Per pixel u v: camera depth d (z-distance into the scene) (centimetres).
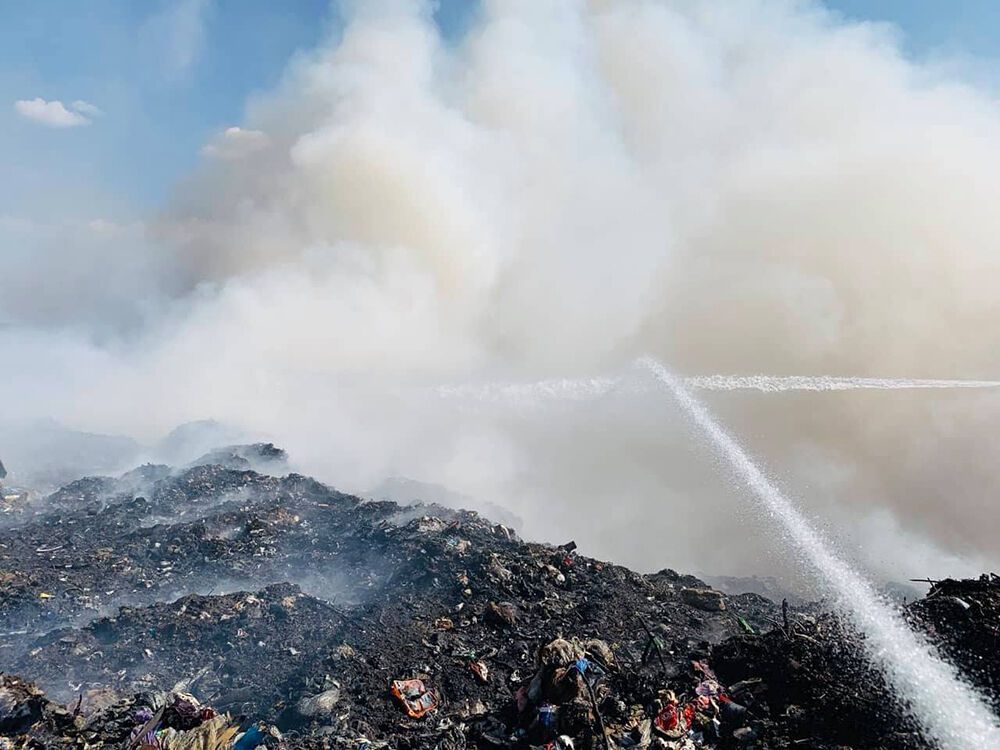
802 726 814
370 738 969
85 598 1437
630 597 1455
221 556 1638
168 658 1223
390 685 1101
